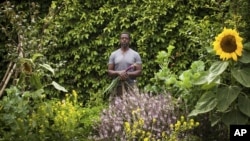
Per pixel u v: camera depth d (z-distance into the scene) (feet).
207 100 13.37
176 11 27.40
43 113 14.75
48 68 15.35
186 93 15.23
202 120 14.76
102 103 24.97
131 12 27.55
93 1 28.22
